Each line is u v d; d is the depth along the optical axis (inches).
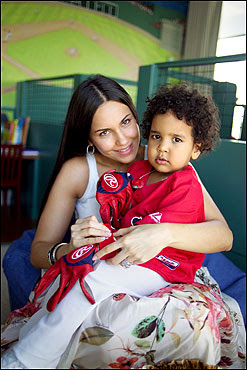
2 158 156.9
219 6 291.6
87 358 32.9
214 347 31.7
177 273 37.0
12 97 244.5
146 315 31.7
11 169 161.6
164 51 310.3
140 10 291.7
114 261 32.9
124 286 34.4
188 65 99.7
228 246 38.8
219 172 78.4
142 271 35.2
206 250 36.3
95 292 33.3
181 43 318.3
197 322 31.2
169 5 303.7
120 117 43.3
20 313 41.4
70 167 47.8
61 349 31.7
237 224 75.9
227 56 89.0
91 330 32.1
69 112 47.2
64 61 264.7
